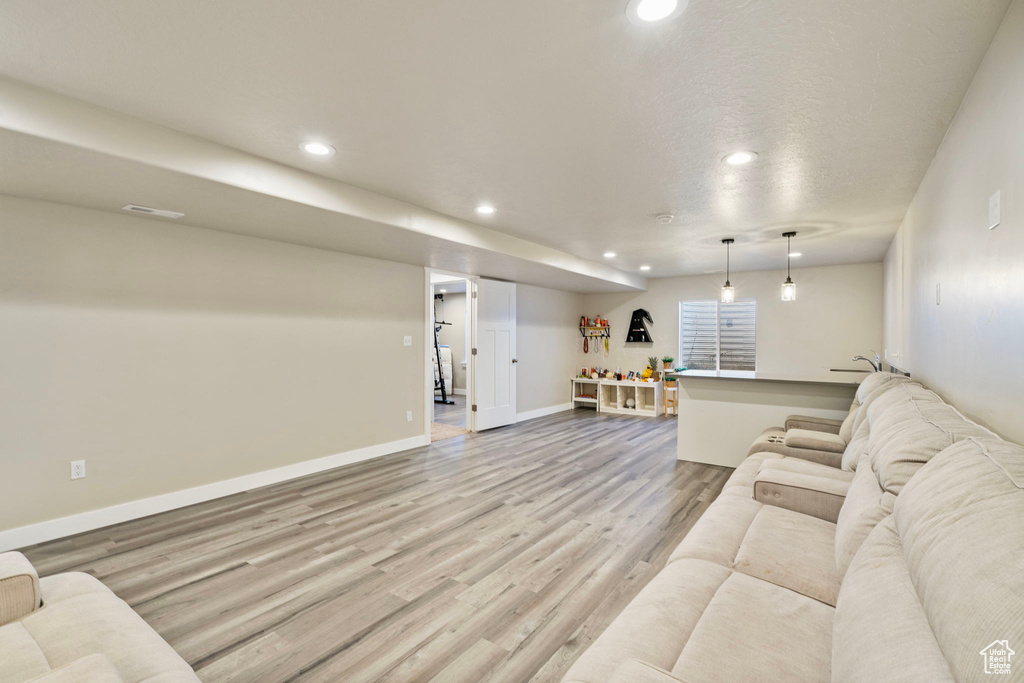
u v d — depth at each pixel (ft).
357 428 15.44
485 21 4.87
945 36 5.05
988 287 5.35
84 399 9.96
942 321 7.76
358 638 6.46
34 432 9.37
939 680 2.35
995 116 5.01
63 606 4.61
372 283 15.89
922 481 3.76
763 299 23.30
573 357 28.02
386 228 11.43
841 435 10.32
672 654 3.88
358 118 7.09
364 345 15.66
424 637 6.48
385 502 11.68
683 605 4.55
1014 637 2.07
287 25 4.95
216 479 12.02
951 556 2.75
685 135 7.65
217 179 8.03
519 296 23.53
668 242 16.08
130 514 10.53
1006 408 4.79
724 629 4.12
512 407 22.25
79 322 9.89
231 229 11.73
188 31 5.05
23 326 9.24
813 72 5.81
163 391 11.10
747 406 14.84
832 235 14.89
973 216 5.93
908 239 11.85
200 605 7.22
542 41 5.21
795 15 4.73
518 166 9.02
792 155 8.45
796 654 3.84
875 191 10.41
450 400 31.14
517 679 5.71
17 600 4.41
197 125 7.33
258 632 6.58
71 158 7.01
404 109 6.82
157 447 11.00
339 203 9.98
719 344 25.05
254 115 7.00
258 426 12.88
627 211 12.18
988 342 5.37
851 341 21.12
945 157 7.50
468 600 7.37
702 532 6.24
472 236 13.60
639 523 10.39
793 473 7.57
